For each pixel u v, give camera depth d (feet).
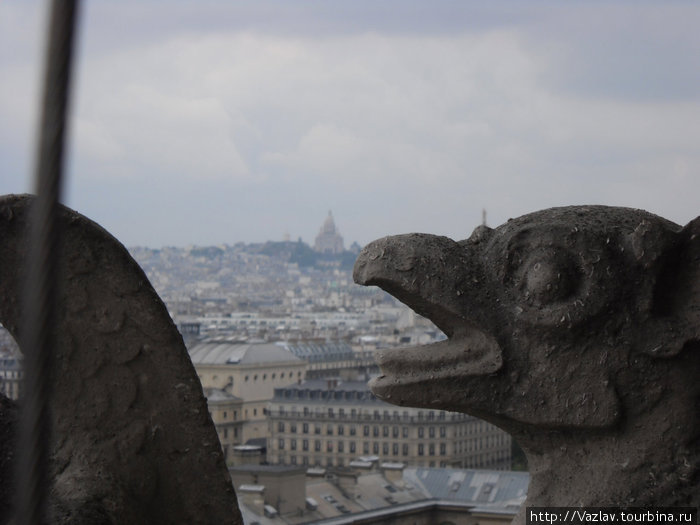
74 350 11.02
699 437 11.82
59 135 6.35
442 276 11.86
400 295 12.03
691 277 11.85
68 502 10.62
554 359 11.73
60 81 6.27
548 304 11.68
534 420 11.85
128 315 11.03
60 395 11.08
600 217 11.96
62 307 10.91
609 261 11.68
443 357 11.99
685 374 11.73
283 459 171.63
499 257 11.91
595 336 11.67
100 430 11.10
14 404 10.41
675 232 11.80
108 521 10.64
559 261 11.69
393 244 12.03
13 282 10.44
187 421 11.27
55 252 6.61
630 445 11.82
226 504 11.48
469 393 11.90
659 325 11.65
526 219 12.05
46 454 6.77
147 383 11.16
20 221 10.36
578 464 12.06
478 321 11.79
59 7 6.21
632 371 11.68
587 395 11.69
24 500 6.71
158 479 11.28
